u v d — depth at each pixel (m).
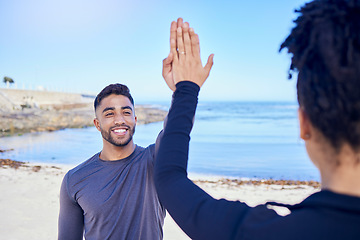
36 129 28.75
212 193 8.45
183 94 0.82
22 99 62.41
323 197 0.55
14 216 6.04
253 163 14.40
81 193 2.05
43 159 14.45
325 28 0.54
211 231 0.62
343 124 0.52
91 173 2.09
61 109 63.69
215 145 20.73
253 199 7.81
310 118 0.57
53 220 5.89
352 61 0.50
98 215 2.02
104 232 2.02
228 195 8.24
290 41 0.63
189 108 0.80
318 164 0.60
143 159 2.15
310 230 0.52
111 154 2.12
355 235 0.50
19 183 8.75
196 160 15.09
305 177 11.51
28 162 13.19
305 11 0.60
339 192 0.55
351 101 0.50
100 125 2.14
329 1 0.57
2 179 9.22
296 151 18.08
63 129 30.67
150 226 2.07
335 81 0.51
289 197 8.03
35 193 7.72
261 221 0.58
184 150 0.76
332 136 0.54
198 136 26.83
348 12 0.53
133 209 2.04
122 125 2.09
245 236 0.57
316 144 0.58
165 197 0.71
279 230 0.55
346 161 0.54
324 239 0.51
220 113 83.69
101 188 2.04
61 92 83.69
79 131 28.91
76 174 2.09
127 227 2.02
